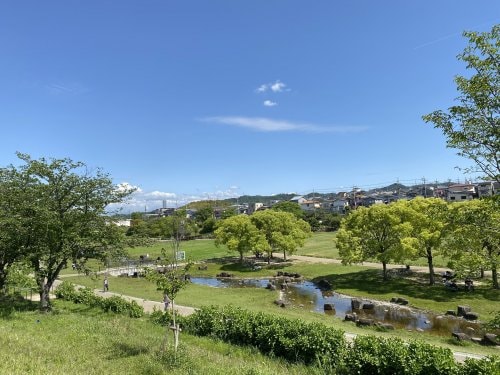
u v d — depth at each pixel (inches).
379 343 556.1
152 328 827.4
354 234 1743.4
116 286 1706.4
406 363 502.9
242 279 2006.6
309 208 7066.9
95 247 1034.1
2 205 952.3
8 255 1050.1
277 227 2378.2
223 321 767.1
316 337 615.5
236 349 674.2
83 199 1022.4
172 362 532.1
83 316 935.7
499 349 829.8
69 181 992.2
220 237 2458.2
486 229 449.4
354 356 548.1
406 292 1465.3
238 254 2918.3
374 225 1664.6
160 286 614.2
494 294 1352.1
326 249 2844.5
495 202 419.8
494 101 384.2
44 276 977.5
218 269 2298.2
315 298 1494.8
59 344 597.6
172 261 697.0
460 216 471.8
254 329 698.2
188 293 1487.5
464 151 420.8
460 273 529.3
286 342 633.0
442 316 1178.0
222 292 1537.9
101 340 650.8
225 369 516.7
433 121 431.5
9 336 605.3
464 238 498.6
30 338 615.5
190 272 2233.0
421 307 1277.1
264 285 1838.1
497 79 385.1
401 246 1507.1
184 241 3882.9
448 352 510.9
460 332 1000.9
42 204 939.3
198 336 772.0
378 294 1478.8
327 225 4409.5
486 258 488.4
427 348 520.4
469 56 395.5
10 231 916.0
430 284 1544.0
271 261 2465.6
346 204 6333.7
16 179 975.6
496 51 381.7
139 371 492.1
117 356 557.0
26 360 469.1
